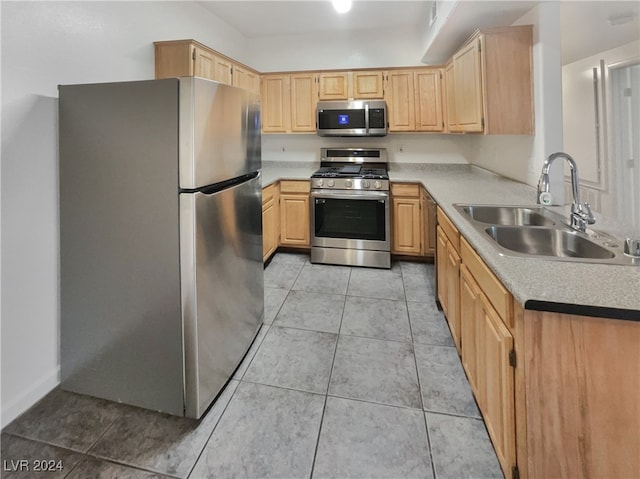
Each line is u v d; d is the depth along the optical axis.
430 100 3.63
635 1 1.39
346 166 4.15
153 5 2.56
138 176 1.52
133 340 1.63
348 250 3.59
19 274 1.62
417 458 1.38
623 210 1.52
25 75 1.62
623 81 1.49
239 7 3.32
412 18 3.61
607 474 0.99
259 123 2.20
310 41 4.08
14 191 1.58
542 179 1.96
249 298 2.11
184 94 1.42
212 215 1.63
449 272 2.11
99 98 1.53
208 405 1.65
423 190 3.42
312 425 1.55
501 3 2.15
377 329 2.35
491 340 1.27
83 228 1.64
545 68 2.13
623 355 0.95
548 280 1.06
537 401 1.01
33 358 1.69
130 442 1.47
